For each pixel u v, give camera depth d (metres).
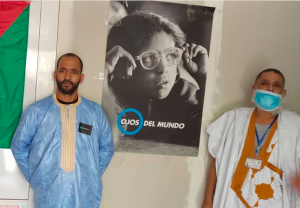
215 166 2.85
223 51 3.04
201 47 3.00
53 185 2.41
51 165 2.44
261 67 3.10
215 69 3.03
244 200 2.59
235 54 3.06
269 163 2.58
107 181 2.96
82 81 2.74
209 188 2.86
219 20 3.02
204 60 3.01
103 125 2.62
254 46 3.08
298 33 3.13
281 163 2.56
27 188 2.85
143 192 3.00
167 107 2.98
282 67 3.13
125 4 2.88
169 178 3.03
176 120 3.00
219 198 2.71
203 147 3.06
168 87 2.97
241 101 3.08
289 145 2.58
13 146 2.51
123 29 2.89
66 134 2.47
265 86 2.64
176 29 2.95
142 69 2.93
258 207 2.56
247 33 3.07
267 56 3.10
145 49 2.92
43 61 2.81
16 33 2.76
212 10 3.00
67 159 2.45
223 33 3.03
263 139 2.64
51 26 2.81
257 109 2.74
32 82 2.81
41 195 2.44
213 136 2.86
